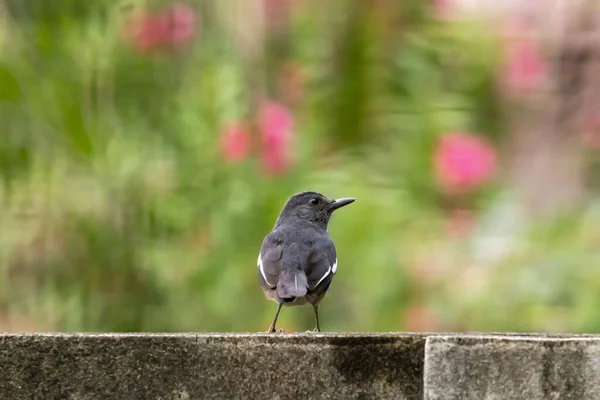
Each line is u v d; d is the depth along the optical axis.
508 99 15.01
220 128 13.22
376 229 12.97
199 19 13.89
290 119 13.38
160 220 12.86
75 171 12.86
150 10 13.44
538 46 15.61
